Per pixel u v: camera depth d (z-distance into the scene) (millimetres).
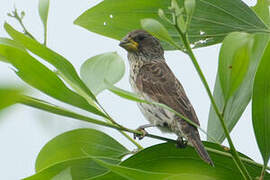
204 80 5426
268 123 6062
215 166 6793
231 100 7680
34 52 5758
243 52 5309
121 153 7164
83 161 6617
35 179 5969
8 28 5652
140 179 5230
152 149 6676
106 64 7027
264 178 6730
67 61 5781
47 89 5734
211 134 7715
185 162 6746
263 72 5906
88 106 5930
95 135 7129
